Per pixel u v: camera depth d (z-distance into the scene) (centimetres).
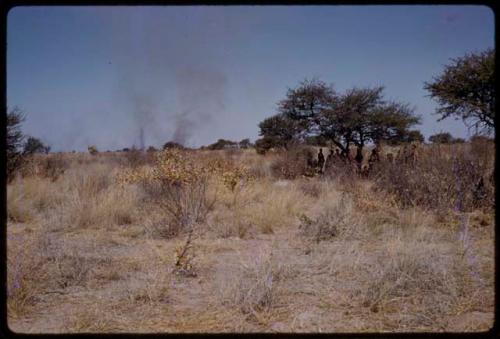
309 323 399
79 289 491
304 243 684
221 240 712
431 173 886
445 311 418
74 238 722
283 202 912
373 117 2180
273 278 503
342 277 516
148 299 461
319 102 2300
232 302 447
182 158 914
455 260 551
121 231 776
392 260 528
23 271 488
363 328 386
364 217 778
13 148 1402
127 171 1083
